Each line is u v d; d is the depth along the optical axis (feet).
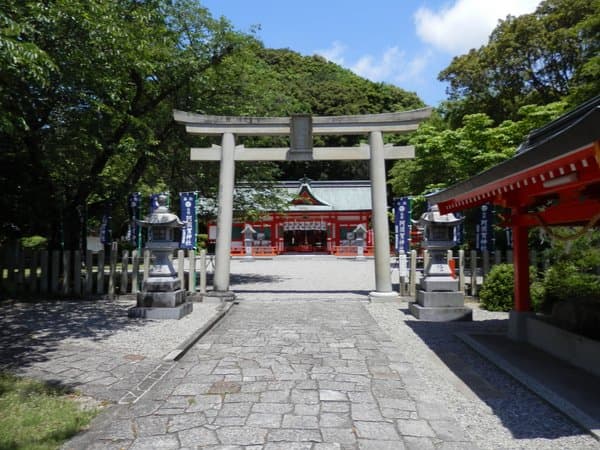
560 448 10.52
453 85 70.18
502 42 63.36
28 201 33.27
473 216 52.65
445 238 27.27
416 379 15.62
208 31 39.24
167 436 11.04
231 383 15.02
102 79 25.02
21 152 32.07
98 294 33.17
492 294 29.60
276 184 52.80
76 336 21.16
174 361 17.30
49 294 32.91
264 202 49.01
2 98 20.13
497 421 12.13
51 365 16.53
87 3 22.15
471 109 68.08
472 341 20.45
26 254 34.58
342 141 120.67
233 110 41.27
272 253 105.19
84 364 16.71
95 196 42.86
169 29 36.60
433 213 27.07
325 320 26.09
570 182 12.58
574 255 26.58
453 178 54.03
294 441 10.81
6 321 24.52
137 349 18.94
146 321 24.84
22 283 33.04
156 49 31.68
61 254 33.96
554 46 60.29
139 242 40.55
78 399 13.39
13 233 37.04
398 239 37.24
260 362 17.52
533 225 19.79
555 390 13.96
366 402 13.42
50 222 35.53
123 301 31.60
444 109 73.41
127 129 35.04
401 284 33.27
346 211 108.78
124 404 13.08
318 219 110.73
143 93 37.52
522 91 66.13
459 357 18.52
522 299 20.81
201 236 102.12
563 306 18.75
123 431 11.31
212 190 45.73
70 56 22.93
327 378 15.61
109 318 25.59
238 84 42.93
